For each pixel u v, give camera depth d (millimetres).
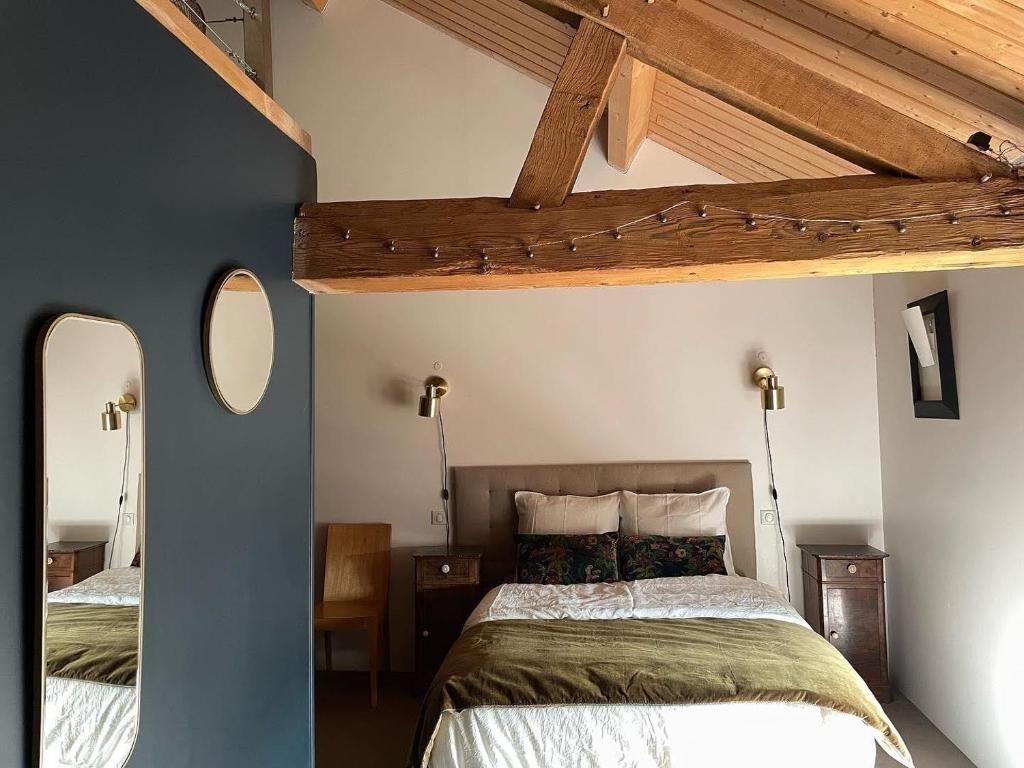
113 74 1642
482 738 2934
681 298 5133
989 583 3539
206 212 2043
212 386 2029
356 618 4605
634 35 2555
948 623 3984
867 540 4973
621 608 3762
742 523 4969
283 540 2494
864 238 2568
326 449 5281
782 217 2607
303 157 2781
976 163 2545
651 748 2861
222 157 2148
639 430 5148
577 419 5176
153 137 1793
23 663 1329
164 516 1776
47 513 1371
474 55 5137
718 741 2846
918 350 4160
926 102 2908
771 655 3139
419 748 3002
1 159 1320
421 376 5246
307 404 2762
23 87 1375
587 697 2918
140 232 1728
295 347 2686
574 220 2670
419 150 5168
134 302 1696
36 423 1371
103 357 1554
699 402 5113
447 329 5242
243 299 2244
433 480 5223
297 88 5238
